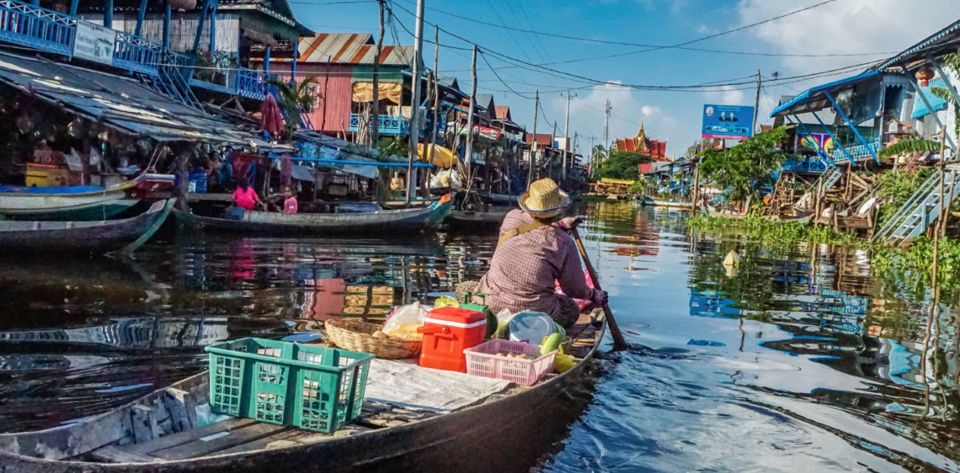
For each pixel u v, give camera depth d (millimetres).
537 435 4938
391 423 4227
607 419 5273
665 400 5750
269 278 11133
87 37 18406
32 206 13445
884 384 6391
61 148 17703
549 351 5621
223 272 11547
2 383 5355
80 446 3639
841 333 8586
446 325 5332
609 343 7586
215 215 20969
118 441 3799
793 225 28062
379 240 19219
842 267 16250
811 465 4562
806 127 40531
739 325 8875
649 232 27969
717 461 4582
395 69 36969
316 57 37688
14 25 16266
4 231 11680
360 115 34094
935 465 4602
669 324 8781
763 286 12648
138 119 15805
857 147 30781
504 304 6770
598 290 7402
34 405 4918
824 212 29578
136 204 16141
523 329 6086
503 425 4672
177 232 17219
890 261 16953
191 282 10359
